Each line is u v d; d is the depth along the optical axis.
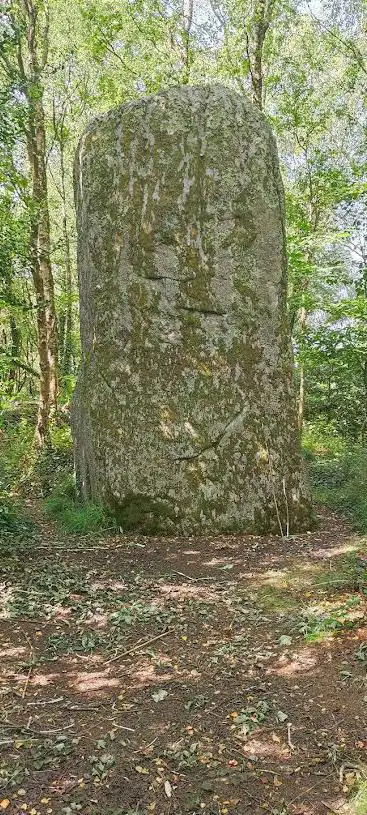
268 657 3.93
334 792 2.72
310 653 3.93
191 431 6.83
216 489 6.79
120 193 7.12
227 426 6.84
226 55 13.83
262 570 5.57
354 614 4.34
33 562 5.79
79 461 8.00
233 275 6.89
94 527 6.87
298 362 13.25
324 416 16.88
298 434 7.07
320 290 14.62
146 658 3.99
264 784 2.79
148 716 3.32
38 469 10.50
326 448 13.47
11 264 11.16
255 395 6.90
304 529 6.93
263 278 6.95
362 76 15.57
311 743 3.04
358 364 13.28
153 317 6.96
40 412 12.25
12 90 9.29
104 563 5.83
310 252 13.54
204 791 2.75
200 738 3.12
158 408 6.91
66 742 3.09
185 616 4.60
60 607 4.77
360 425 16.31
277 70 14.84
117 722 3.27
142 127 7.02
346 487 8.62
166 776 2.84
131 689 3.60
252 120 6.94
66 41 14.95
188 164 6.89
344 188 11.48
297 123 14.82
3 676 3.74
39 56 15.29
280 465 6.90
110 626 4.46
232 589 5.12
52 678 3.74
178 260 6.90
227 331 6.89
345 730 3.12
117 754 2.99
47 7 13.84
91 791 2.74
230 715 3.31
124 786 2.78
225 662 3.89
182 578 5.42
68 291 18.91
